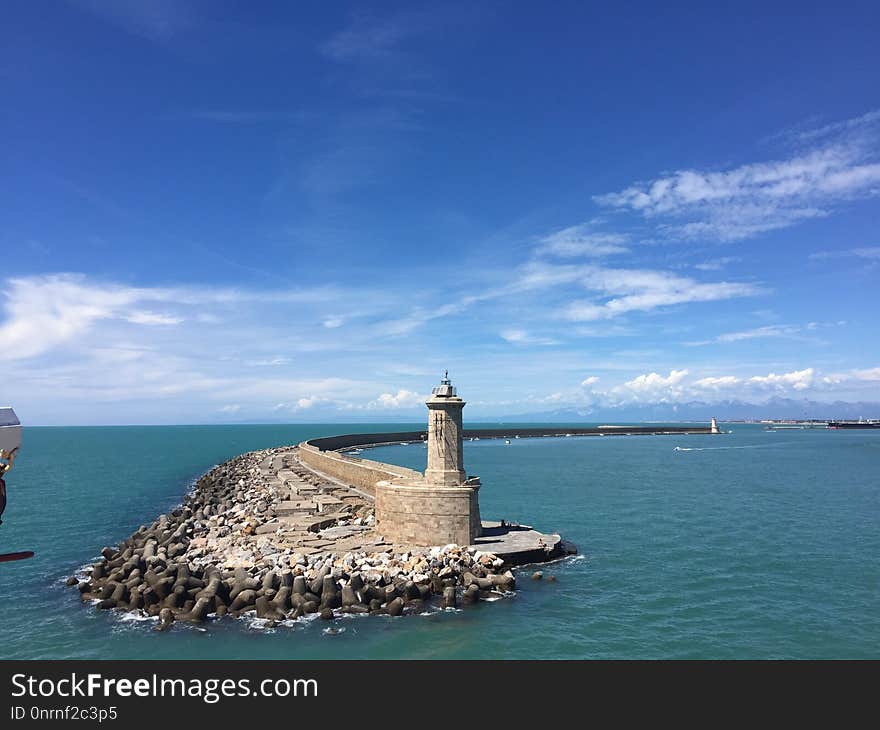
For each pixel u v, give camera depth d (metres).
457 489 32.12
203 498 54.91
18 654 22.52
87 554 38.34
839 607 27.31
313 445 91.31
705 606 27.22
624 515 49.81
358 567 28.34
